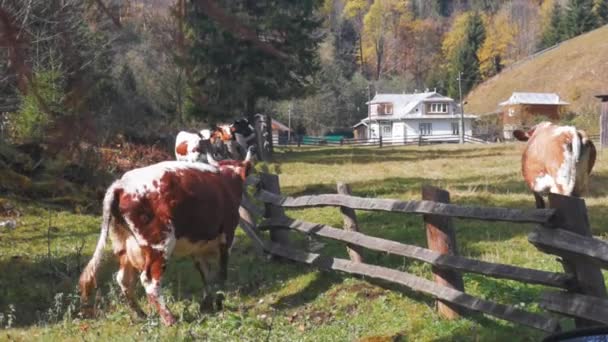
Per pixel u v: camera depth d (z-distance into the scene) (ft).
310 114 249.96
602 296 17.84
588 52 281.33
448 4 336.70
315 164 92.63
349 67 273.33
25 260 33.96
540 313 22.63
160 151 57.26
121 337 23.77
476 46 305.94
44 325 25.90
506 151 117.80
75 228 41.86
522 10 326.65
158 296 24.91
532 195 50.62
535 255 30.94
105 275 31.68
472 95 293.02
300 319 25.84
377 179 67.10
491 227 37.70
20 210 44.45
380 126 258.78
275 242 33.37
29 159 48.14
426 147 150.10
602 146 117.19
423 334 22.50
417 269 28.71
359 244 27.55
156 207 24.81
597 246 16.90
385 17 302.45
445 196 23.82
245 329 24.12
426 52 309.01
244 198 35.12
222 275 28.19
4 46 8.32
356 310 25.85
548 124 39.04
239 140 76.13
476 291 25.23
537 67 285.23
